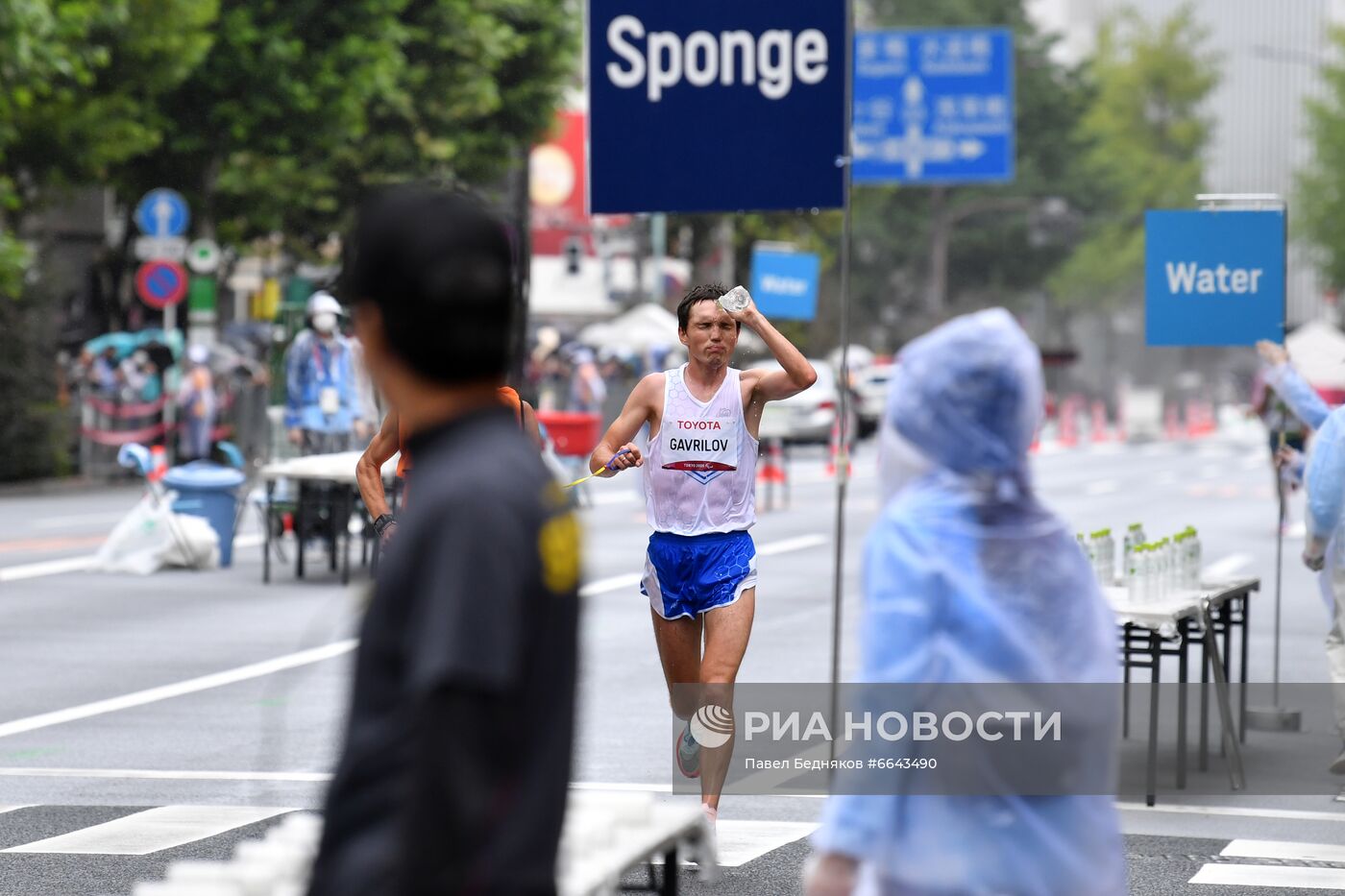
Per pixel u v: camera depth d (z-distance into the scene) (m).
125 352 137.50
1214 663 36.56
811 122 35.69
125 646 55.03
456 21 165.38
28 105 115.81
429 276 10.60
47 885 28.36
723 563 30.22
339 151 153.50
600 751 39.31
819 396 176.12
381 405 11.38
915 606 14.52
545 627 10.27
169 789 35.88
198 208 152.12
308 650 53.06
